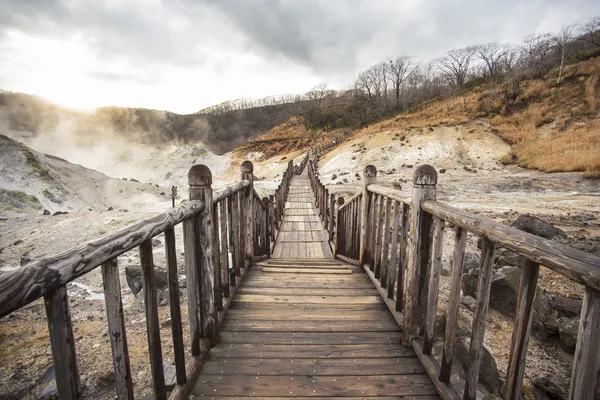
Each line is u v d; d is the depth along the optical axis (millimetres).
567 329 3295
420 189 2170
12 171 25922
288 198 14008
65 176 30641
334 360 2209
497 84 38250
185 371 1870
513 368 1224
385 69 69125
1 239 11156
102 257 1072
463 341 2855
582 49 48562
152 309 1463
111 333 1192
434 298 2057
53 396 2898
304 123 81938
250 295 3262
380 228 3541
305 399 1859
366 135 33781
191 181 2143
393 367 2143
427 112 39125
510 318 3744
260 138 90312
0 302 733
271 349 2336
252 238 4277
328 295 3281
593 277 870
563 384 2795
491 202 12594
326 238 7395
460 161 24250
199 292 2219
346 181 20984
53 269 873
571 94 28203
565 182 15852
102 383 3014
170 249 1653
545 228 6719
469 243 6672
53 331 937
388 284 3016
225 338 2473
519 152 23281
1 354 3844
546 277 4773
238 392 1913
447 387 1834
